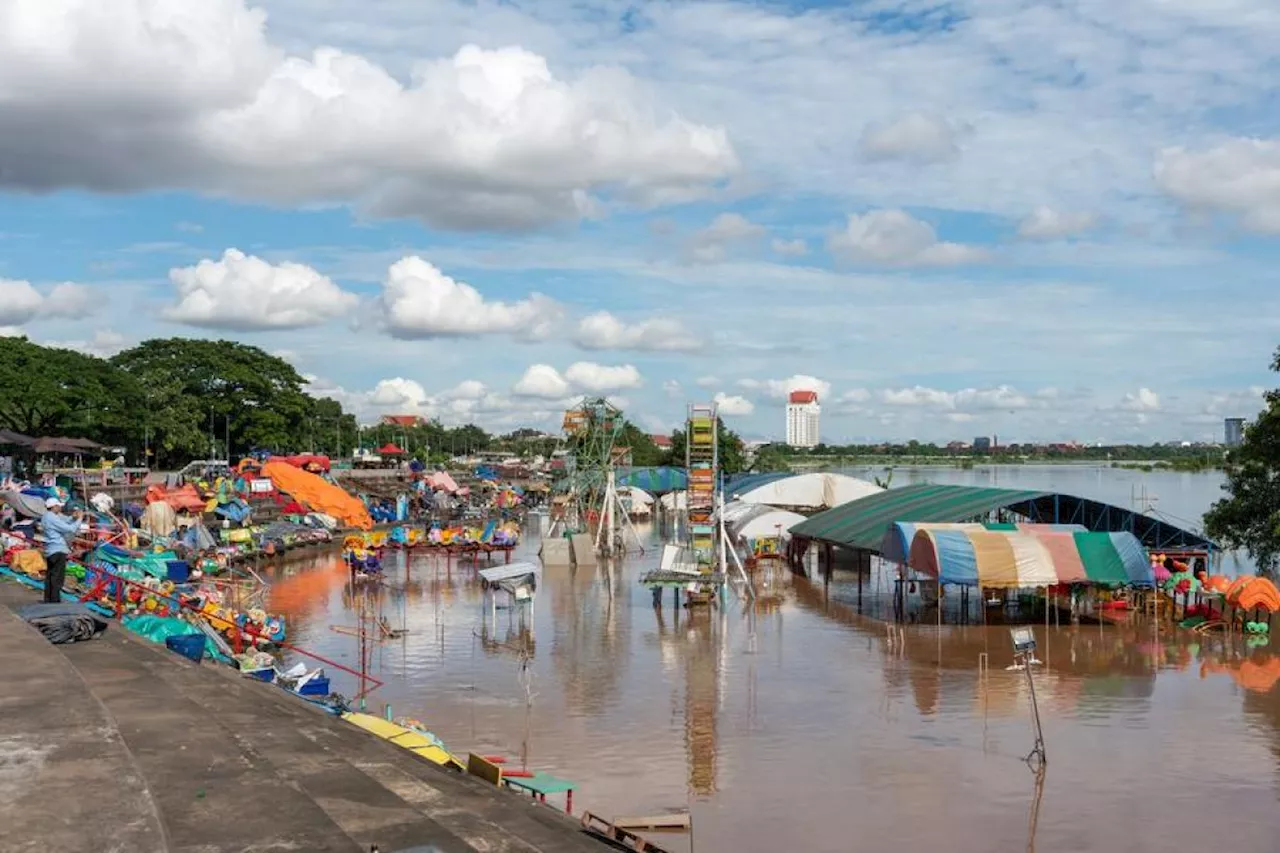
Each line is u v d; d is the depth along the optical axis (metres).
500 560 90.44
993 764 32.16
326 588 72.00
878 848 25.69
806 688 42.16
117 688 18.83
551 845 16.34
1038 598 63.19
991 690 41.78
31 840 9.44
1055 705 39.28
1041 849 25.70
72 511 60.28
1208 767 31.78
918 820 27.52
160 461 135.38
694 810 28.17
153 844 9.40
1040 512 75.38
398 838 12.34
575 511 112.06
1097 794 29.42
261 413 151.00
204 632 36.38
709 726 36.44
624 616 61.19
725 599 65.56
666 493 156.62
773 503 108.56
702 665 46.78
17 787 10.88
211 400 144.50
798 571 84.19
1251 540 67.25
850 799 29.05
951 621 59.09
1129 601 60.78
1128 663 46.91
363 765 18.09
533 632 55.53
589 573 83.19
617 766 31.97
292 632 54.78
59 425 103.81
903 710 38.59
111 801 10.49
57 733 12.91
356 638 53.06
